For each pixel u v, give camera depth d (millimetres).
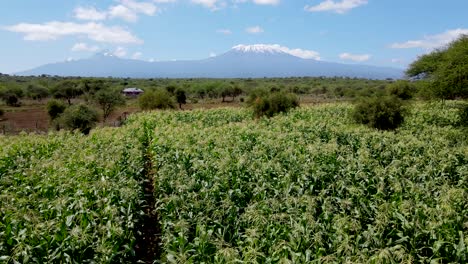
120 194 10547
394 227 8422
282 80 155500
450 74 25094
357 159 15023
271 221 8336
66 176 12500
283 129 26484
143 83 134500
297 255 6797
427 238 8008
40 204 9922
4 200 10398
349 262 6273
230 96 91062
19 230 8305
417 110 35969
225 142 18984
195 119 35219
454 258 7355
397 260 6719
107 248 7531
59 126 34781
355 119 29578
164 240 8805
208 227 8672
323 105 40906
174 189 11594
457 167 14109
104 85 90250
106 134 22938
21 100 85562
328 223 8523
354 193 10477
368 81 140875
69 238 7648
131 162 15305
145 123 31484
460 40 29375
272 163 13625
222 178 12047
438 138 21453
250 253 6793
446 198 9414
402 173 13812
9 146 18859
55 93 82812
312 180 12328
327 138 23234
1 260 7055
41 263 7297
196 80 161375
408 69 43594
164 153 17078
